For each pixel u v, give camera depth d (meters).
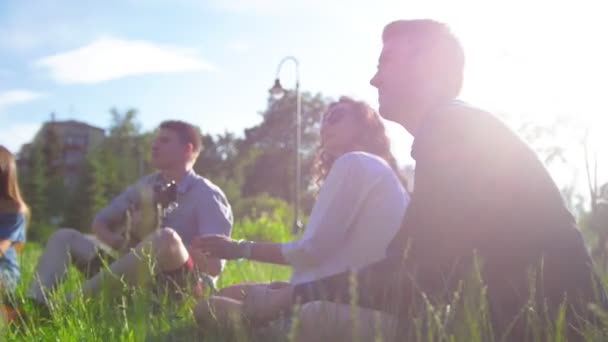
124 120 65.06
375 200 4.11
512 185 2.82
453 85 3.29
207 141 71.06
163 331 3.25
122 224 6.16
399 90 3.33
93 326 3.24
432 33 3.29
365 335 2.93
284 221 30.91
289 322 3.24
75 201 56.50
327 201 4.12
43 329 3.60
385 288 2.98
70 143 93.06
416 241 2.96
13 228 5.60
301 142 81.19
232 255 4.17
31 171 57.59
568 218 2.85
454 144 2.92
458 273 2.84
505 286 2.76
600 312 2.35
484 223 2.82
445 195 2.89
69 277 4.84
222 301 3.56
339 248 4.14
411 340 2.71
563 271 2.73
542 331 2.55
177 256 4.59
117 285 4.28
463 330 2.34
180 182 6.02
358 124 4.56
